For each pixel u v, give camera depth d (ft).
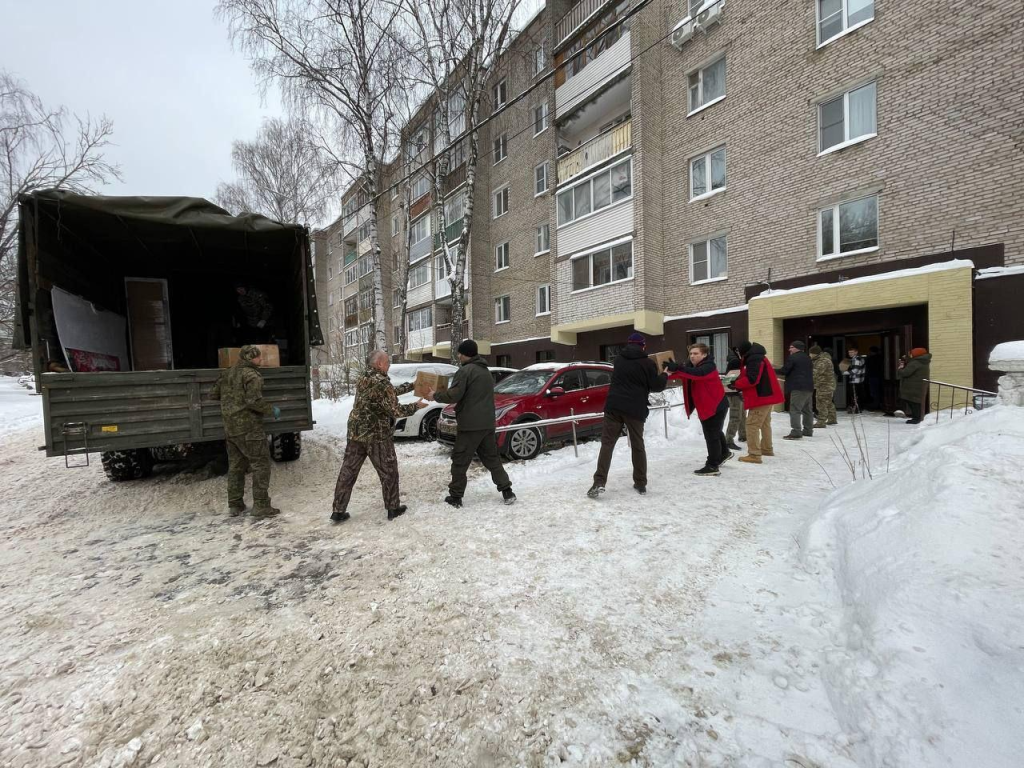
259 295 26.35
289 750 5.98
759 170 39.34
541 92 60.44
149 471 20.85
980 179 28.40
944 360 28.40
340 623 8.61
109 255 21.34
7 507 17.11
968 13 28.71
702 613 8.38
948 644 5.90
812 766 5.17
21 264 15.19
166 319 24.30
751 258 39.99
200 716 6.55
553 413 24.54
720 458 17.40
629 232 46.75
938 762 4.74
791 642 7.36
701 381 17.17
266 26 41.55
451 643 7.89
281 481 19.61
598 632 8.00
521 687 6.81
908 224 31.24
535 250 62.28
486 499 15.96
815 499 13.83
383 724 6.32
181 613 9.18
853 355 34.37
